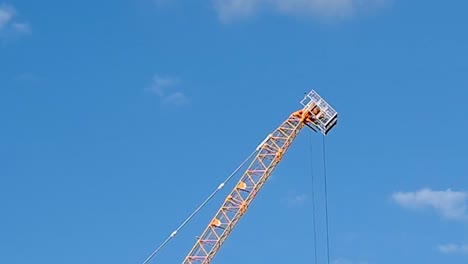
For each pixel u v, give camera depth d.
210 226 168.75
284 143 176.88
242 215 170.00
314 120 178.88
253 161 174.62
